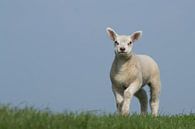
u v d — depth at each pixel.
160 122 21.25
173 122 22.20
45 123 15.78
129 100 27.67
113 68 28.64
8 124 15.13
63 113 17.89
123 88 29.08
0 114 16.09
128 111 27.27
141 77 28.97
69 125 16.08
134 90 28.11
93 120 17.92
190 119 24.16
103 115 20.27
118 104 28.48
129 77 28.30
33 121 15.73
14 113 16.47
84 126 16.66
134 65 28.48
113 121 19.02
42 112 17.28
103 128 17.25
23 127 15.16
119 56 28.25
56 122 16.03
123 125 18.41
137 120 20.44
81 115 17.88
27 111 17.03
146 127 19.19
